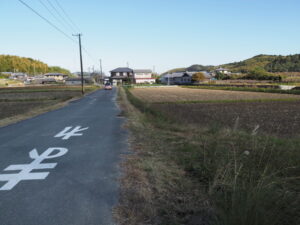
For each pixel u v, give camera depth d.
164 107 17.66
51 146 6.07
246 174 3.62
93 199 3.06
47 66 169.00
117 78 96.06
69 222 2.52
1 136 7.43
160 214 2.65
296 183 3.46
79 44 33.28
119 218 2.58
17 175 4.00
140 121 9.96
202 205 2.83
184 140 6.33
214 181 3.27
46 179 3.81
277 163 4.17
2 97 30.48
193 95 34.47
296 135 7.96
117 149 5.61
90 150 5.61
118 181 3.65
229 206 2.55
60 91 44.75
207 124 9.82
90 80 104.25
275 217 2.32
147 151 5.33
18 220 2.58
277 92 38.91
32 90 47.31
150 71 98.69
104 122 10.16
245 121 11.20
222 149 5.14
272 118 12.33
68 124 9.77
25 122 10.45
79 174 4.01
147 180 3.65
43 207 2.87
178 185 3.43
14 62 136.38
